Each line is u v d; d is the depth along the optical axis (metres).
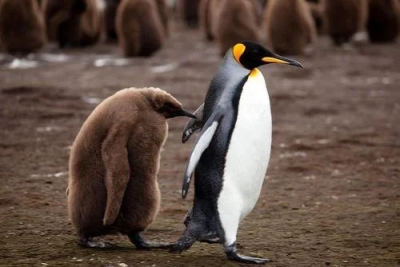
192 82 39.22
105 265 13.56
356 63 45.97
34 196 19.20
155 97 14.09
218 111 13.63
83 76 40.66
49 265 13.62
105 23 58.22
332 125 30.06
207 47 55.03
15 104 32.28
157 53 51.25
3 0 46.00
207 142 13.36
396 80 40.41
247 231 16.47
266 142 14.12
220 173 13.77
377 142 26.95
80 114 30.86
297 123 30.50
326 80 40.44
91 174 13.95
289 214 18.05
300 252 14.84
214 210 13.92
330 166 23.39
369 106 33.91
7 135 27.22
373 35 56.50
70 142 26.28
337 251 14.94
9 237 15.59
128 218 14.10
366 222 17.25
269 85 38.62
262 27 63.66
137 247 14.71
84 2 51.94
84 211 14.08
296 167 23.05
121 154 13.48
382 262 14.20
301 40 47.44
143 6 47.69
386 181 21.53
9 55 47.44
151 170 14.05
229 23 46.34
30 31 46.50
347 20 52.59
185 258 14.15
